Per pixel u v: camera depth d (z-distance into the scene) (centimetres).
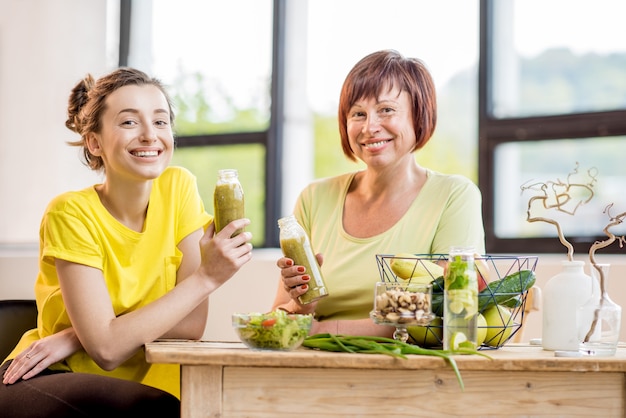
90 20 383
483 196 328
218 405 158
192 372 159
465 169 336
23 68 383
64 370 209
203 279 191
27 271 367
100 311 196
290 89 372
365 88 215
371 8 359
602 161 311
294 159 370
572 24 322
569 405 160
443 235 214
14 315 285
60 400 188
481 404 160
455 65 340
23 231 379
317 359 155
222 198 191
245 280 328
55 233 202
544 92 325
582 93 319
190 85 385
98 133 210
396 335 175
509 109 330
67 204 205
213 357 156
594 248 181
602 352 173
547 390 160
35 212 379
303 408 159
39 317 223
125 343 188
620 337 276
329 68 367
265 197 366
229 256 189
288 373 159
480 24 332
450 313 168
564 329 177
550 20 325
